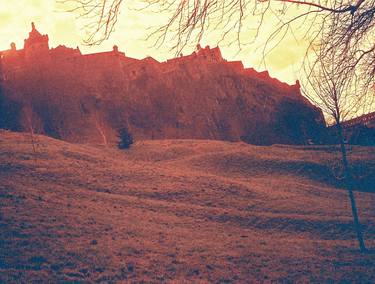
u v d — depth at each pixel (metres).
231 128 137.75
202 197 47.84
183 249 27.41
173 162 74.31
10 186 40.53
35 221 30.16
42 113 133.88
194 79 160.75
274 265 24.31
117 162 63.38
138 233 30.78
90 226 30.91
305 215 40.84
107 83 160.62
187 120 153.12
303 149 83.44
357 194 55.09
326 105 18.89
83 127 140.25
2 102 119.06
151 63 170.00
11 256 23.28
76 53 163.00
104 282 20.39
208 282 21.06
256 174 67.19
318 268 23.64
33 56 145.62
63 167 54.25
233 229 36.25
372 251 27.70
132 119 154.75
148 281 20.80
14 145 63.97
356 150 75.81
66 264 22.86
